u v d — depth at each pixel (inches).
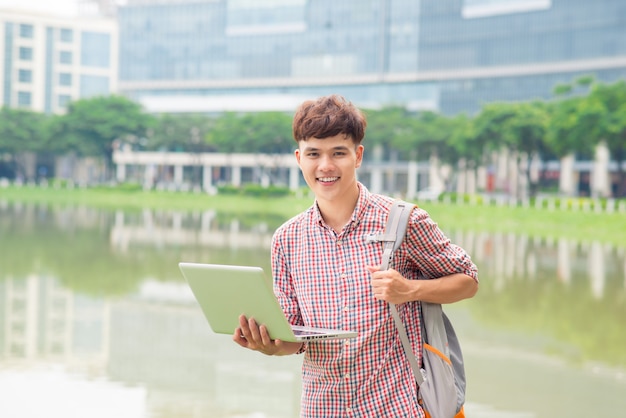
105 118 3078.2
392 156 3065.9
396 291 99.5
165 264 651.5
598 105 1888.5
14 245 802.2
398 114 2613.2
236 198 2428.6
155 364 296.4
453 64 3152.1
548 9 2874.0
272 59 3617.1
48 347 323.9
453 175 2829.7
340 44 3444.9
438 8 3179.1
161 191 2746.1
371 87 3390.7
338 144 101.4
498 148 2242.9
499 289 529.3
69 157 3612.2
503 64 3014.3
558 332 380.5
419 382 104.1
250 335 98.7
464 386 109.5
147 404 241.6
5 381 266.7
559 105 2049.7
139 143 3221.0
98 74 3838.6
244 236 975.6
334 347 102.3
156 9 3831.2
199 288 100.3
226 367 293.0
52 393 252.8
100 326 374.3
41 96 3690.9
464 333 374.9
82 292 486.6
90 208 1772.9
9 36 3599.9
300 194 2456.9
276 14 3592.5
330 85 3496.6
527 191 2549.2
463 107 3144.7
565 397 261.0
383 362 103.2
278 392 257.1
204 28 3750.0
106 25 3843.5
